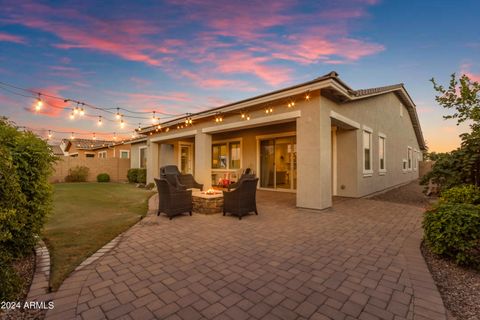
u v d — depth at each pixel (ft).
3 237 7.37
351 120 25.27
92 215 17.92
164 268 8.93
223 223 15.56
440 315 6.09
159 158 41.98
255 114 23.72
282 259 9.80
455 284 7.84
